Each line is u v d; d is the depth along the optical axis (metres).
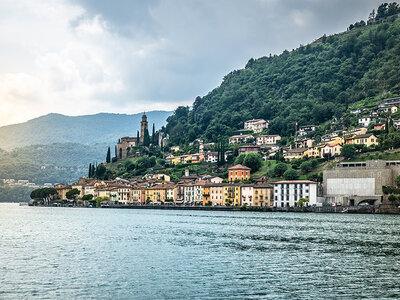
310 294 69.12
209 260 94.56
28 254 99.81
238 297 67.44
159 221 195.00
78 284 73.94
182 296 67.81
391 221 188.25
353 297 67.88
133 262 91.81
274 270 85.00
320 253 104.31
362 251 107.31
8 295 67.56
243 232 147.12
